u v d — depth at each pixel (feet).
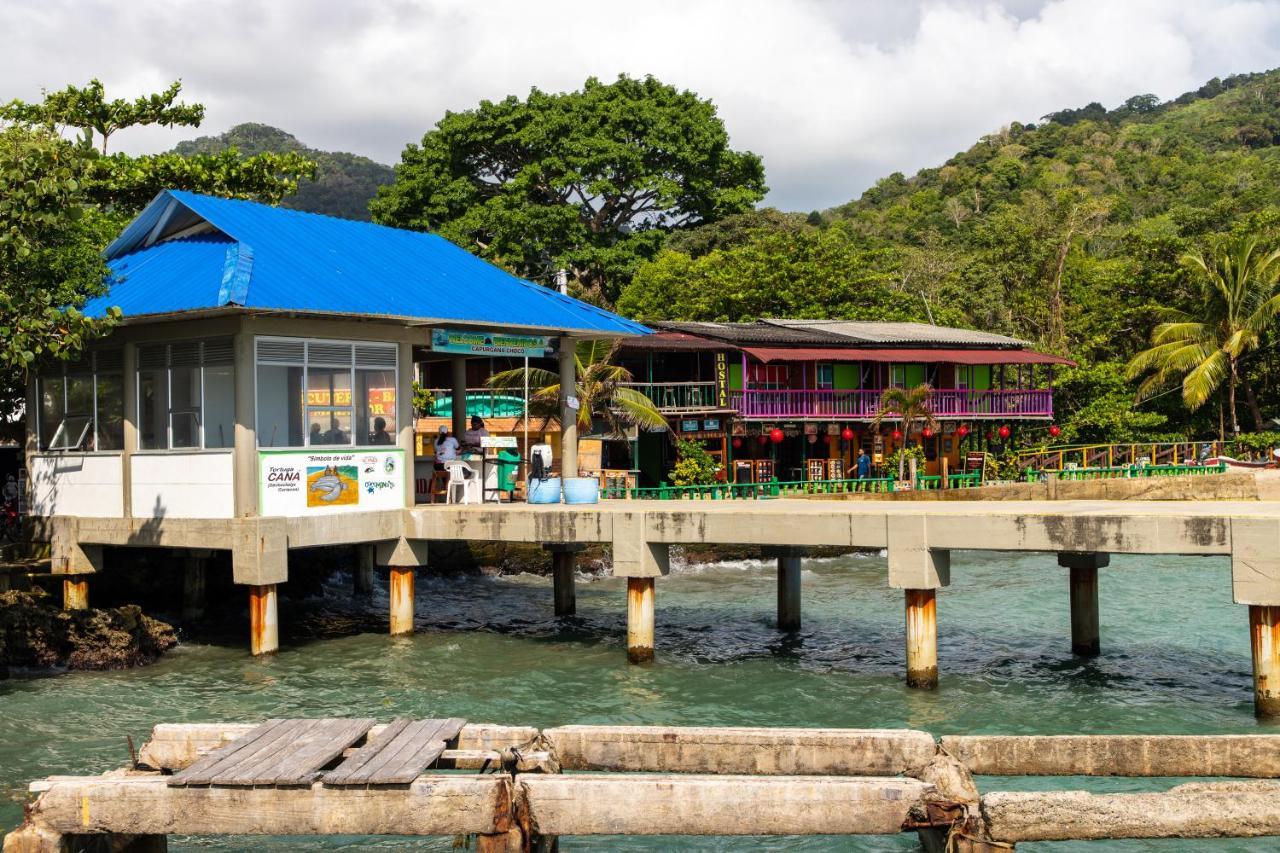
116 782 30.45
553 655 68.59
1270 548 48.96
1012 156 435.94
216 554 83.76
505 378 120.47
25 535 78.43
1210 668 63.82
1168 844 39.68
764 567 107.45
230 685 61.31
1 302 57.98
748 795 30.30
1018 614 81.71
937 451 157.38
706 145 216.74
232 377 66.08
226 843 39.68
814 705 56.49
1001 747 35.27
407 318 69.67
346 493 70.38
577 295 199.21
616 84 220.43
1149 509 60.85
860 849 39.34
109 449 73.46
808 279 179.83
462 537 71.10
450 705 56.80
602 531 65.98
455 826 29.89
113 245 78.48
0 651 63.21
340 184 618.44
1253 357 182.19
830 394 140.87
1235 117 483.51
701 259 188.55
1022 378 163.22
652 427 120.37
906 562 57.88
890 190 445.37
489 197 216.13
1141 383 187.21
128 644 66.59
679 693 59.16
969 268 211.82
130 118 110.83
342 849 39.29
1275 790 30.81
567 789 30.22
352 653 69.36
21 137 64.95
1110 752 35.22
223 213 75.15
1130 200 339.77
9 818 40.91
